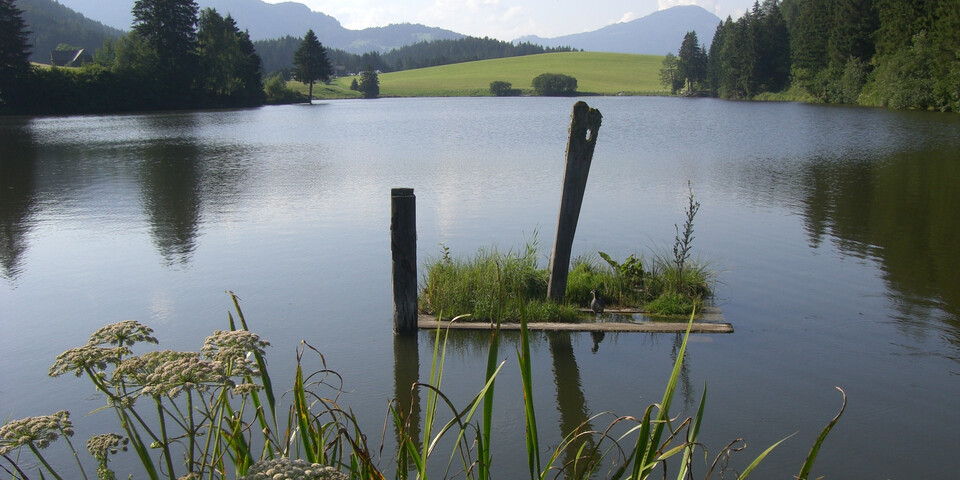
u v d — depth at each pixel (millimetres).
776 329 7090
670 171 20312
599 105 75750
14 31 59531
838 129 37656
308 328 7238
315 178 19297
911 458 4652
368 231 12016
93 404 5590
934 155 24656
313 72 96312
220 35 81312
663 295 7840
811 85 76750
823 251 10383
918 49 55844
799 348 6578
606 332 7094
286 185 17906
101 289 8664
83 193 16766
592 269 8891
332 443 2590
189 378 1933
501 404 5523
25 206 14969
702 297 8117
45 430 2051
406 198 6773
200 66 76375
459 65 166500
